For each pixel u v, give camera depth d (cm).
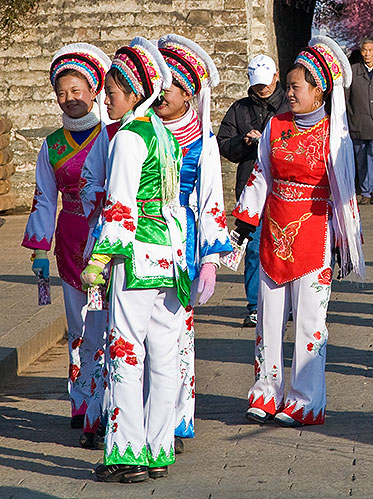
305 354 915
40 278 917
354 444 853
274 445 860
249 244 1320
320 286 914
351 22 5081
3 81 2556
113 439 775
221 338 1281
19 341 1201
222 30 2498
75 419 934
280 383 934
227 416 955
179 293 775
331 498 727
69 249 899
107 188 761
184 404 870
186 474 794
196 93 832
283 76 3147
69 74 884
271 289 930
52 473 809
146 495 748
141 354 775
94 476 797
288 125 917
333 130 903
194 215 837
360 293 1526
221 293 1571
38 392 1084
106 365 789
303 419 911
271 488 753
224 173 2477
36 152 2550
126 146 752
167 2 2506
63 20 2534
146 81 768
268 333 933
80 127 889
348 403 978
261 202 940
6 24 2527
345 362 1131
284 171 915
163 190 771
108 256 754
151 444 789
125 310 767
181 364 866
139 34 2522
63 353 1268
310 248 913
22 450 874
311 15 3916
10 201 2478
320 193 916
